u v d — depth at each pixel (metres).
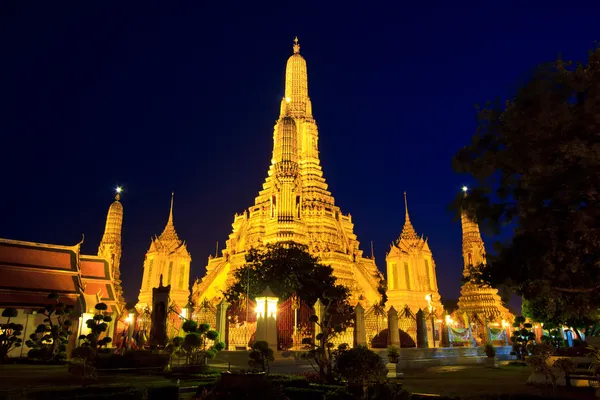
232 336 32.50
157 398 16.44
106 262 49.06
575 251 13.59
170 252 66.94
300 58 86.19
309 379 20.33
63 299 38.66
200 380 21.83
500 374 29.62
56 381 20.38
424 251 65.06
